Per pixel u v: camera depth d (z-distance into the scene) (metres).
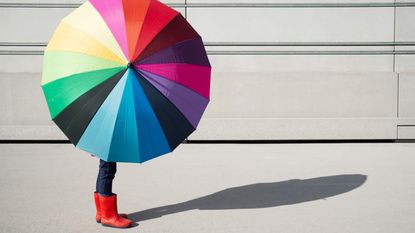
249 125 8.71
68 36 3.63
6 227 4.03
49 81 3.61
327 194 5.09
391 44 8.98
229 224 4.08
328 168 6.41
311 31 9.03
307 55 9.04
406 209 4.53
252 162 6.84
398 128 8.76
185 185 5.52
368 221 4.16
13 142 8.90
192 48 3.83
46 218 4.29
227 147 8.24
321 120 8.72
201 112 3.87
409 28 8.96
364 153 7.56
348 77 8.84
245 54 9.04
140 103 3.54
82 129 3.55
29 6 9.00
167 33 3.71
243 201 4.83
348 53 9.01
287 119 8.70
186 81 3.73
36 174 6.13
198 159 7.11
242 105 8.83
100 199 4.03
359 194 5.09
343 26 9.02
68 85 3.54
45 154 7.59
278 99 8.84
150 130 3.59
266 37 9.03
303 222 4.14
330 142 8.83
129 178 5.90
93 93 3.52
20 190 5.32
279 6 9.01
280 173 6.12
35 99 8.86
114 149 3.55
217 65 9.05
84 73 3.52
